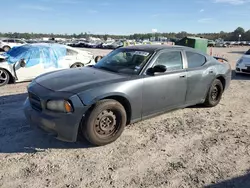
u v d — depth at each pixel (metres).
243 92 7.50
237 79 9.82
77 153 3.46
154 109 4.27
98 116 3.51
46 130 3.46
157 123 4.65
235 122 4.84
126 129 4.32
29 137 3.90
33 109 3.65
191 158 3.41
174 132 4.26
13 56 8.23
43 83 3.81
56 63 8.74
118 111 3.71
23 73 8.05
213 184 2.84
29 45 8.87
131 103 3.86
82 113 3.35
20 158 3.29
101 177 2.92
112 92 3.58
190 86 4.82
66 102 3.28
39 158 3.30
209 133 4.27
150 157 3.40
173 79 4.43
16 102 5.81
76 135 3.40
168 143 3.84
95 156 3.39
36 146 3.63
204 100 5.44
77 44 46.78
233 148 3.73
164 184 2.81
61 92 3.41
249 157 3.47
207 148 3.71
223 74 5.65
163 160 3.34
